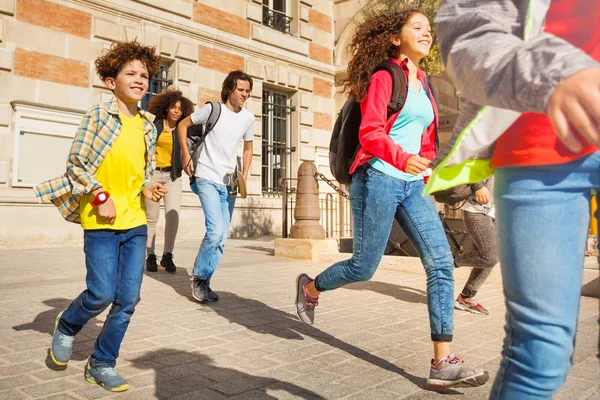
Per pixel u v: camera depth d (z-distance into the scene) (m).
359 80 2.76
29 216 9.50
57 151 9.86
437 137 3.01
